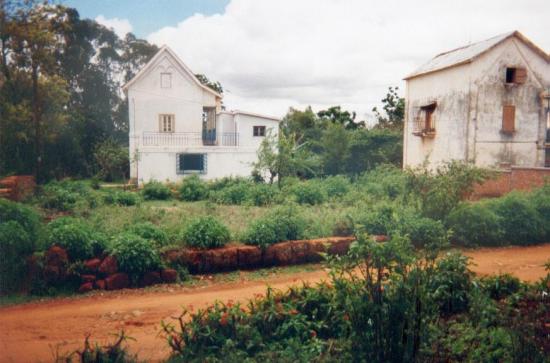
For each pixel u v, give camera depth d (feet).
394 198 39.73
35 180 43.98
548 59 62.90
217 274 23.82
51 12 38.37
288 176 56.59
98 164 62.03
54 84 46.93
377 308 11.56
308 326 13.94
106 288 21.50
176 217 35.76
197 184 58.29
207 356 12.78
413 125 76.38
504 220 29.99
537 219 30.25
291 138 58.85
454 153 64.90
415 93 76.07
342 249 26.09
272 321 13.99
